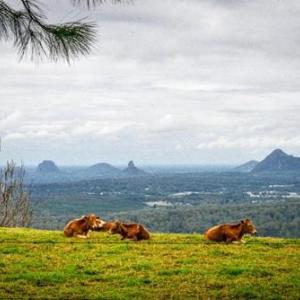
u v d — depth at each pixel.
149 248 20.78
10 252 19.73
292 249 21.30
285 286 15.08
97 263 17.72
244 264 17.95
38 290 14.34
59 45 10.85
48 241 22.44
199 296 13.97
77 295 13.88
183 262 18.16
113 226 23.45
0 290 14.27
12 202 40.31
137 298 13.67
